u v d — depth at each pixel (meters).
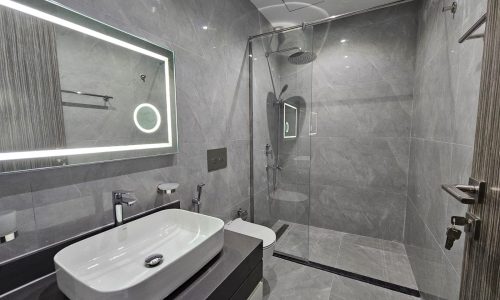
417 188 1.75
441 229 1.18
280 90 2.05
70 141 0.85
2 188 0.70
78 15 0.85
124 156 1.02
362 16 2.16
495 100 0.59
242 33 1.84
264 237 1.52
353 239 2.34
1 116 0.69
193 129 1.41
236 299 0.90
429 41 1.57
